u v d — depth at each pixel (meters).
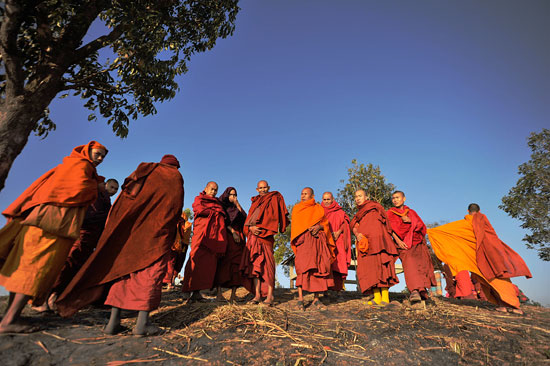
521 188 20.50
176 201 3.38
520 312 4.59
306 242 4.91
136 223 3.18
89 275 2.96
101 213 4.09
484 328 3.76
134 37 5.66
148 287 3.02
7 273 2.61
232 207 5.54
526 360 2.98
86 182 2.97
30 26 5.22
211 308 4.04
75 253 3.85
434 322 3.89
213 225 5.02
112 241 3.10
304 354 2.96
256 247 4.82
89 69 6.66
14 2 4.29
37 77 4.98
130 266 3.02
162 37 6.21
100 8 5.45
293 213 5.21
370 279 4.84
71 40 5.29
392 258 4.85
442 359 3.00
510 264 4.72
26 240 2.66
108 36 5.73
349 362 2.91
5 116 4.51
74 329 3.00
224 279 5.04
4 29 4.31
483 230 4.92
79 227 2.92
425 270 4.87
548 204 19.39
